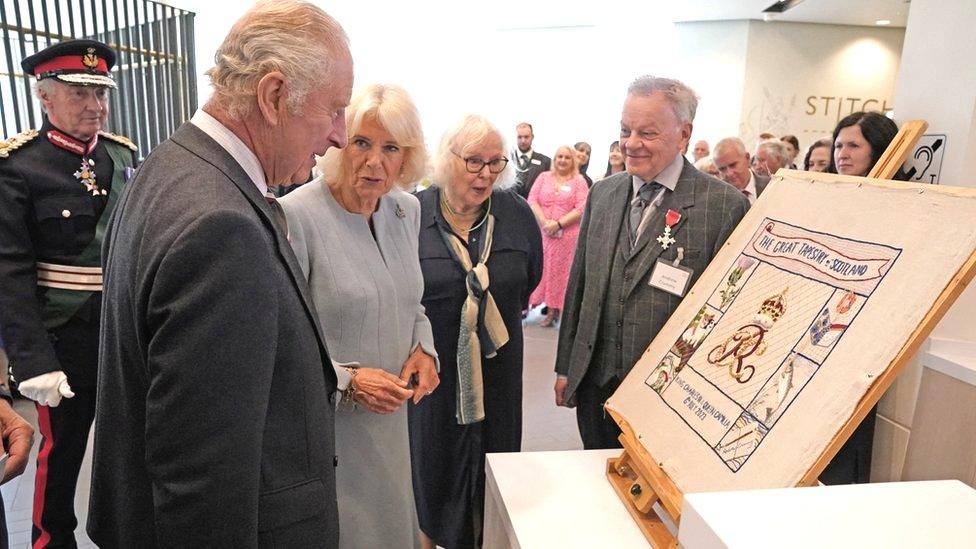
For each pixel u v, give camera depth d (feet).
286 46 2.35
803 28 21.74
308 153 2.63
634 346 4.69
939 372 3.36
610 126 24.72
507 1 20.86
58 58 5.77
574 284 5.48
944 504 2.16
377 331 3.84
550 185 16.07
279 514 2.49
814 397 2.39
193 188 2.22
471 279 5.32
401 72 24.34
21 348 5.44
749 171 10.96
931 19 3.97
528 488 3.58
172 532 2.15
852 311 2.45
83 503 7.24
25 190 5.62
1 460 2.98
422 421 5.68
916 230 2.38
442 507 5.83
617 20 23.17
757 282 3.12
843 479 4.14
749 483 2.43
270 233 2.47
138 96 10.74
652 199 4.74
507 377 5.73
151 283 2.13
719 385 2.93
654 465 2.99
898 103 4.32
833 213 2.89
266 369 2.21
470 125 5.16
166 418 2.07
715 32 22.27
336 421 3.82
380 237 3.99
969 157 3.68
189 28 12.10
